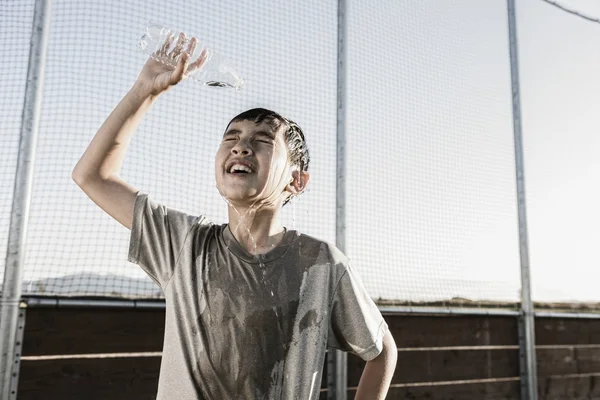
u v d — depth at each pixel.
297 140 1.20
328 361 2.25
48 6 1.94
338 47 2.47
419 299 2.56
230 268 1.01
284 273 1.03
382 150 2.52
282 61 2.32
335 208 2.32
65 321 1.86
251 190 1.06
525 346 2.91
